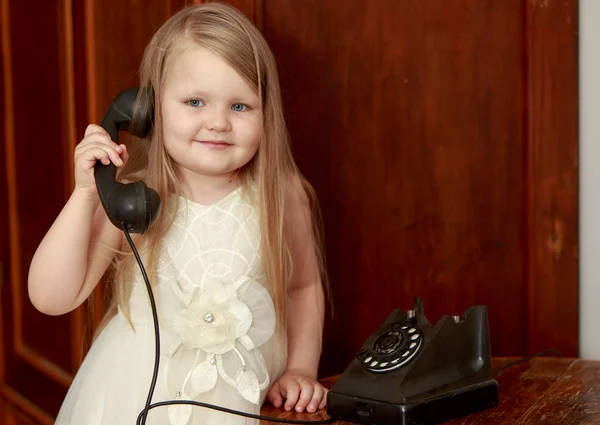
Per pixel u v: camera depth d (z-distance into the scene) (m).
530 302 1.64
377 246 1.64
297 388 1.25
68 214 1.17
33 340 1.97
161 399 1.16
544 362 1.42
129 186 1.09
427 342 1.10
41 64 1.83
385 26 1.60
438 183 1.63
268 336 1.24
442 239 1.64
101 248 1.24
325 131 1.61
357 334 1.66
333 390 1.13
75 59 1.68
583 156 1.62
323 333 1.65
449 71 1.61
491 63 1.61
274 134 1.29
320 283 1.45
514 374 1.33
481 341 1.15
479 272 1.65
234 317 1.20
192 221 1.25
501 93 1.62
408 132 1.62
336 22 1.60
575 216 1.62
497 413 1.12
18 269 2.01
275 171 1.30
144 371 1.18
